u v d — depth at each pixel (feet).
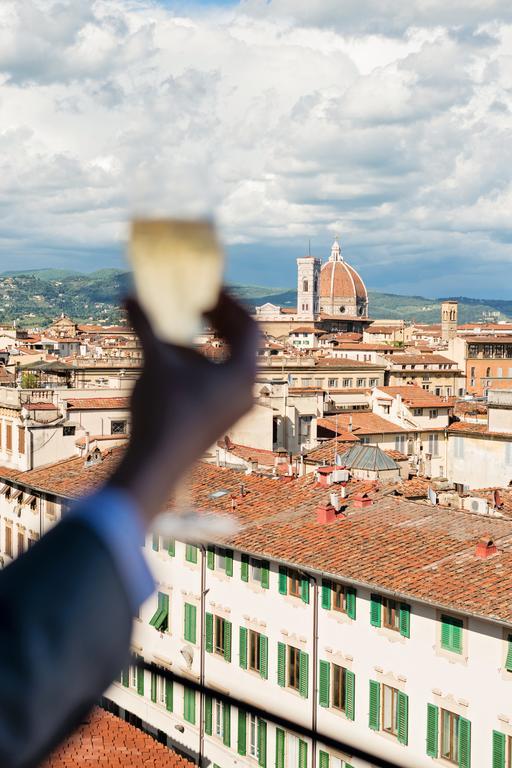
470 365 620.90
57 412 216.54
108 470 5.23
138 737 120.67
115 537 4.84
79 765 109.19
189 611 154.81
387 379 513.04
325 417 320.91
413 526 138.62
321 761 129.80
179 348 5.39
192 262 5.38
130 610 4.70
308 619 134.62
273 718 62.64
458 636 114.62
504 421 285.02
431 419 335.26
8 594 4.46
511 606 109.50
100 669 4.50
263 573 142.10
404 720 120.47
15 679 4.24
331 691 131.13
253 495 162.91
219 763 145.28
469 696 113.19
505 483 281.13
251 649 144.77
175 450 5.24
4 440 225.15
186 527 5.30
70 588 4.55
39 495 197.57
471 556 124.67
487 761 111.14
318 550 134.92
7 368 419.95
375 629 124.67
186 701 150.71
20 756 4.17
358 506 149.69
